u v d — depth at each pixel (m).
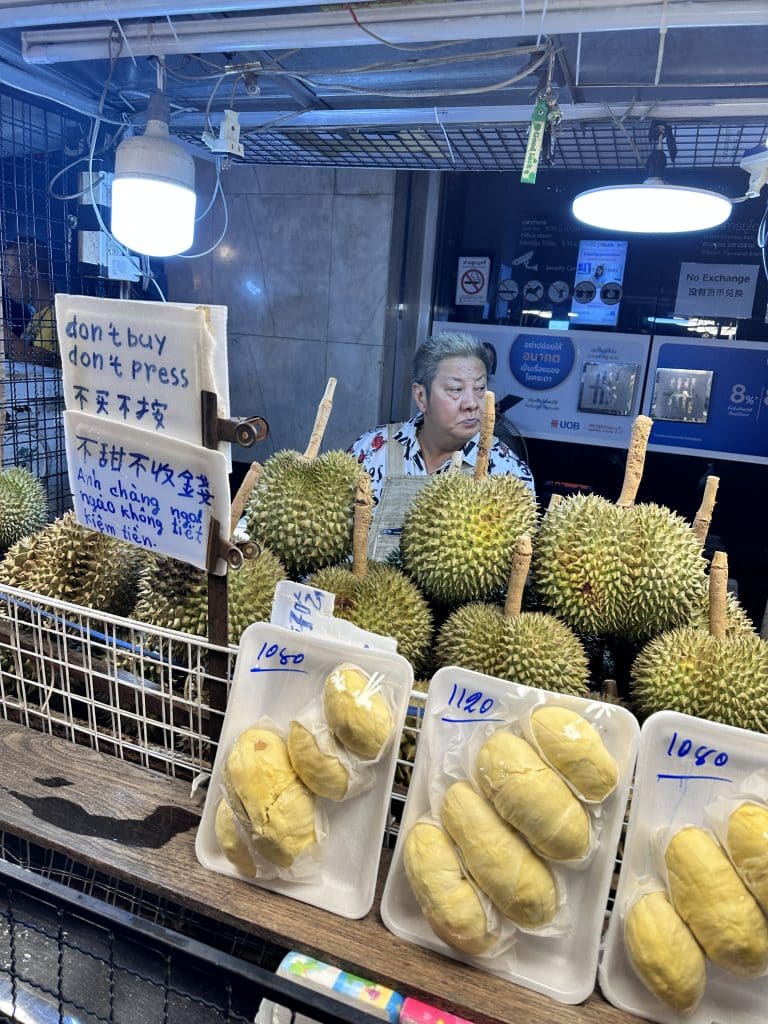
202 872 0.78
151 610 1.02
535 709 0.69
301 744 0.73
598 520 1.04
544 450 3.02
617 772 0.66
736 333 2.67
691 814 0.68
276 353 3.29
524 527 1.11
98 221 2.06
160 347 0.79
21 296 1.99
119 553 1.13
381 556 1.31
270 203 3.13
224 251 3.26
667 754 0.69
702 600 1.05
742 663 0.89
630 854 0.68
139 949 0.84
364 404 3.20
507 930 0.66
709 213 1.64
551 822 0.63
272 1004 0.71
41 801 0.87
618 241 2.72
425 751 0.74
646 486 2.93
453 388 2.07
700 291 2.68
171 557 0.95
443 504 1.09
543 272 2.87
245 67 1.60
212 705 0.89
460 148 2.04
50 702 1.09
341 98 1.78
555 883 0.66
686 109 1.61
